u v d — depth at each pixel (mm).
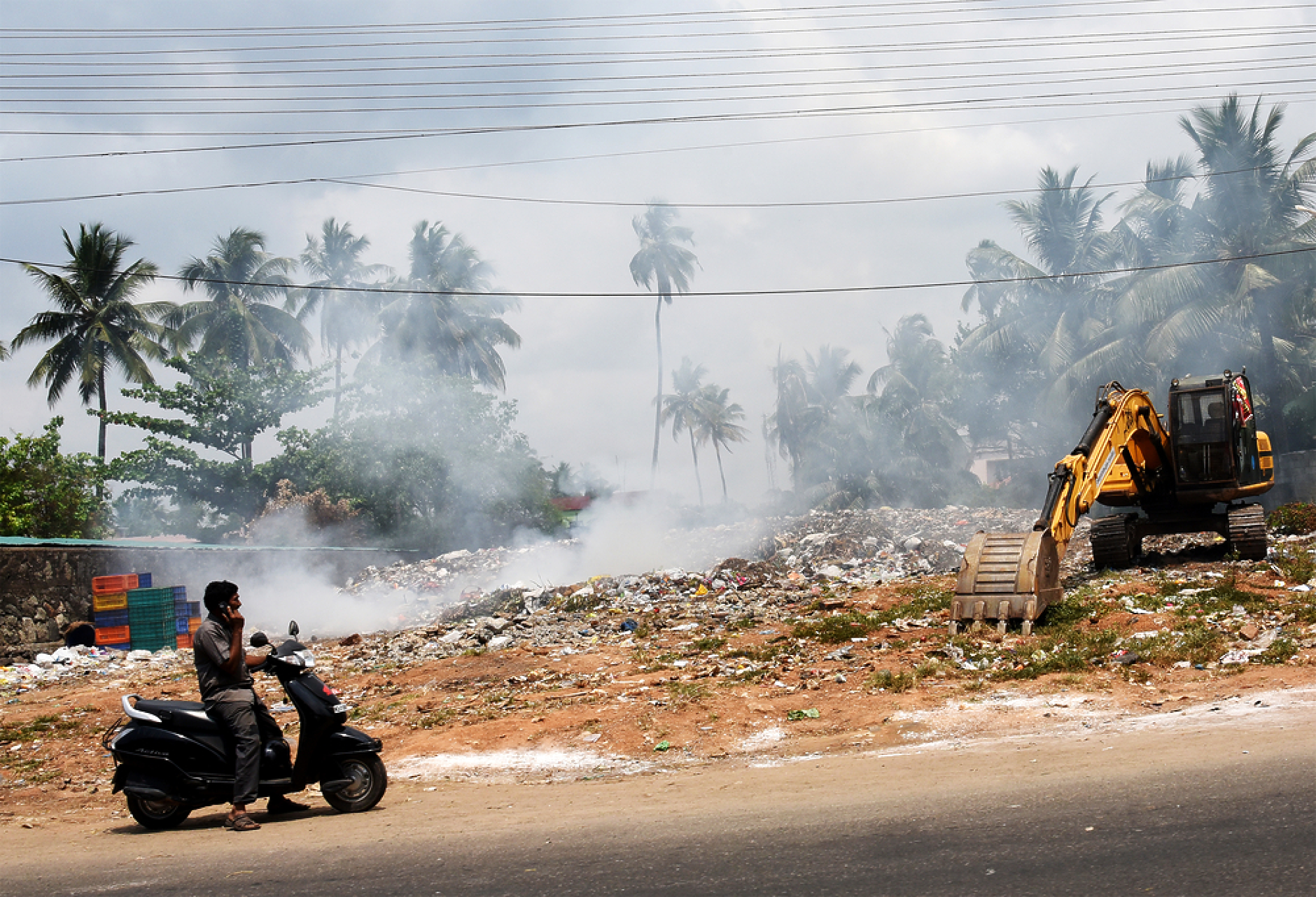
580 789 7957
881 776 7305
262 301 51562
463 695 12219
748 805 6570
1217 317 33625
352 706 12141
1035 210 42781
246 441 43781
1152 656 10875
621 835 5848
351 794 7387
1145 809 5465
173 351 46969
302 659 7285
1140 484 17297
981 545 13875
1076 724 8875
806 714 9992
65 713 12734
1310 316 33719
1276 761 6395
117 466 39906
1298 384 35438
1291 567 15469
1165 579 15438
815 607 16422
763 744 9234
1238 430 16922
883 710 9914
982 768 7227
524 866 5254
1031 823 5371
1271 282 32062
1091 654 11328
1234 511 16953
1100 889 4223
